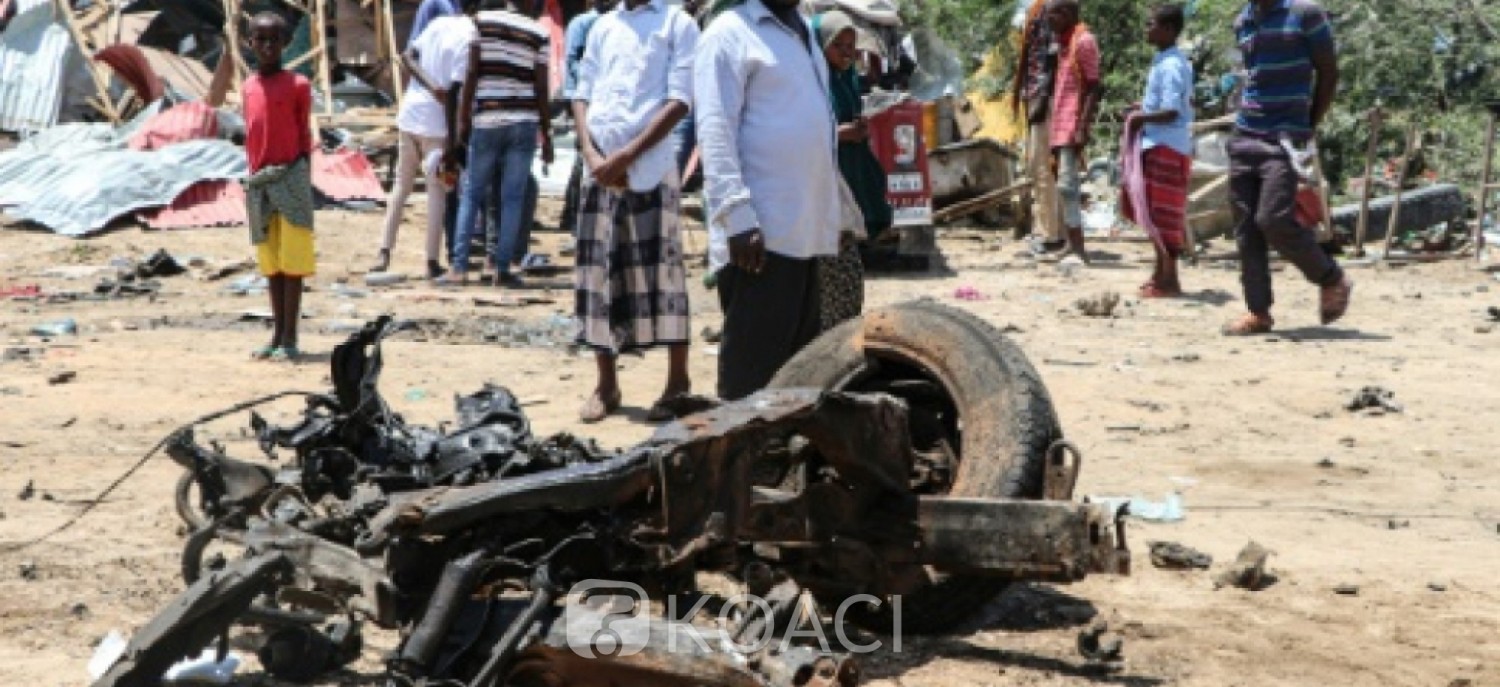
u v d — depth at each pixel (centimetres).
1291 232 1205
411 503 428
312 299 1325
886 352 585
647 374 1015
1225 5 2269
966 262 1619
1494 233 1909
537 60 1367
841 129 1017
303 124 1045
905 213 1513
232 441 809
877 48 1667
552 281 1441
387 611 430
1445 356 1138
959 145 1859
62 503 694
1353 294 1458
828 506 507
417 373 1004
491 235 1426
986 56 2431
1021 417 542
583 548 454
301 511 479
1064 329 1219
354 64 2445
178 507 537
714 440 454
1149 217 1380
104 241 1617
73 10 2333
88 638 528
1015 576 502
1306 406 953
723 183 646
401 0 2505
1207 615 578
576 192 1759
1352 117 2181
